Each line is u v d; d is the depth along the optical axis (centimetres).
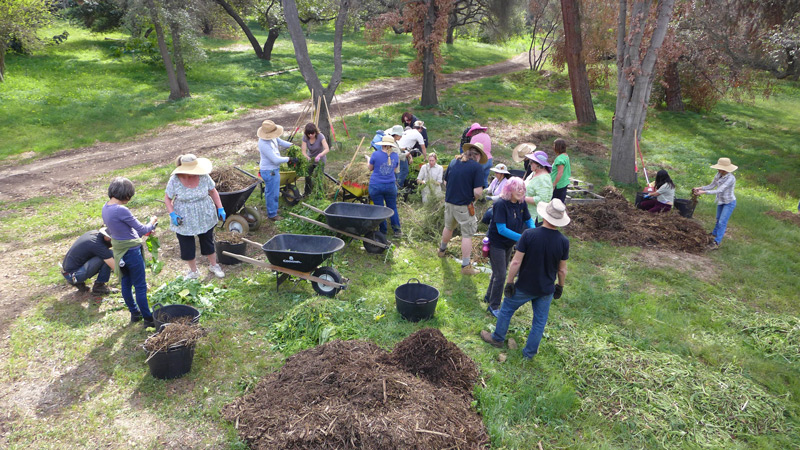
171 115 1820
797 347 586
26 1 2175
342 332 536
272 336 546
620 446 423
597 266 812
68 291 639
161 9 1875
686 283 762
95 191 1081
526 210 600
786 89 3164
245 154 1377
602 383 497
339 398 413
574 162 1502
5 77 2030
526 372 511
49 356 508
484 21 3309
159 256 747
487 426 427
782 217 1153
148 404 443
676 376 508
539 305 509
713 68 2167
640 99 1287
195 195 623
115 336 544
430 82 2158
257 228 845
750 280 795
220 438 404
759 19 1869
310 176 934
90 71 2298
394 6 2414
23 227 862
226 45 3562
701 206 1174
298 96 2275
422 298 625
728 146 1878
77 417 428
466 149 716
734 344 600
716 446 423
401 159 985
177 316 528
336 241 655
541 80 3050
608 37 2088
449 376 470
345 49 3722
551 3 3184
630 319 638
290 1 1359
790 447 430
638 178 1406
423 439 378
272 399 427
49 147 1427
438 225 891
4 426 415
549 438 427
